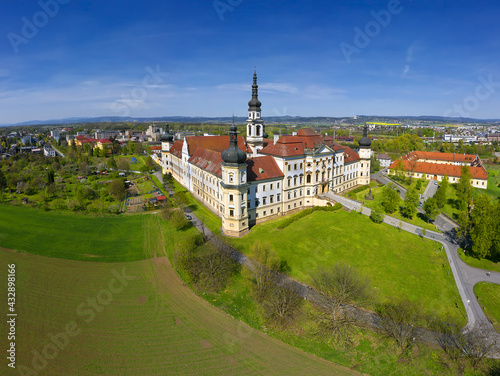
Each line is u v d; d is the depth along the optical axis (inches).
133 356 1862.7
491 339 1998.0
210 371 1768.0
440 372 1798.7
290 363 1847.9
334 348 1968.5
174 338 2020.2
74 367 1777.8
